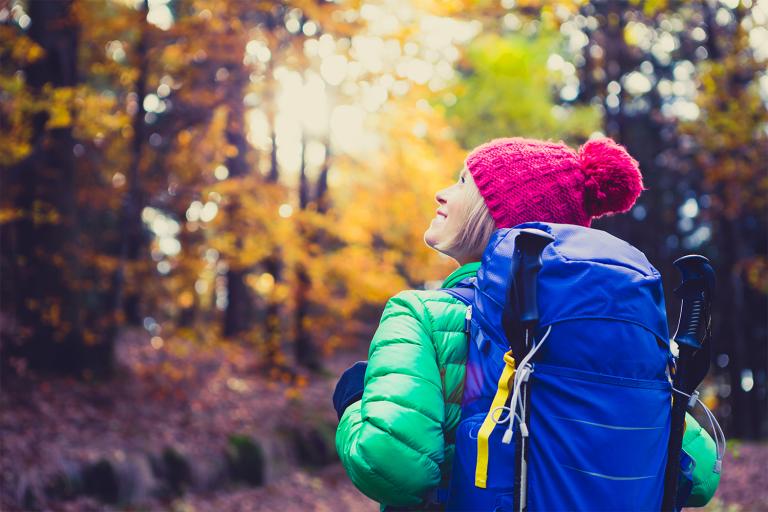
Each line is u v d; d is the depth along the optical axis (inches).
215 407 486.9
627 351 47.8
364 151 454.6
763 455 371.6
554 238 46.8
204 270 508.4
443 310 52.8
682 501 53.0
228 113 474.6
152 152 504.7
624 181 58.8
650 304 49.3
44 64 425.1
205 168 511.2
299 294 524.7
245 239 465.7
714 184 550.3
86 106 321.7
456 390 51.5
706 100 465.1
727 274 605.0
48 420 368.5
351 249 492.7
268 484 440.5
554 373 47.6
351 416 51.9
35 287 434.9
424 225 472.4
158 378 493.0
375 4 372.5
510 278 47.8
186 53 429.4
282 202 478.6
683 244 751.7
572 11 332.8
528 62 724.0
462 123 729.6
